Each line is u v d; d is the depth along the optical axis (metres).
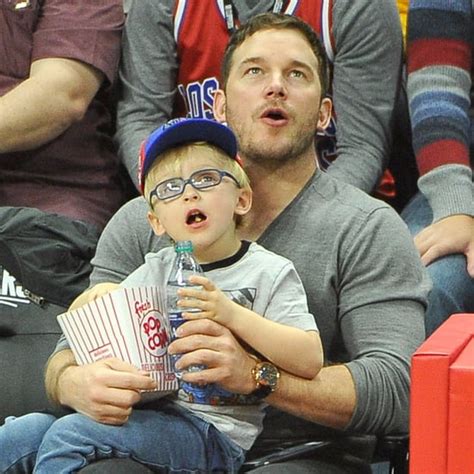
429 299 10.03
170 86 11.79
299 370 7.96
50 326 10.22
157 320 7.85
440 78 11.45
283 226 8.94
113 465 7.55
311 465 8.27
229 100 9.10
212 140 8.28
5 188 11.39
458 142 11.16
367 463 8.77
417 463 6.31
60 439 7.70
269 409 8.67
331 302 8.78
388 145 11.50
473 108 11.70
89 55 11.41
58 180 11.50
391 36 11.47
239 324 7.73
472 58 11.68
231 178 8.16
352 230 8.80
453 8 11.55
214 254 8.21
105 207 11.63
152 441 7.75
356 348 8.62
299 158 8.98
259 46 9.06
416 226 11.09
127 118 11.74
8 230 10.41
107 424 7.76
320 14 11.35
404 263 8.76
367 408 8.23
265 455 8.58
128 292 7.80
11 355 10.03
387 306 8.65
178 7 11.60
